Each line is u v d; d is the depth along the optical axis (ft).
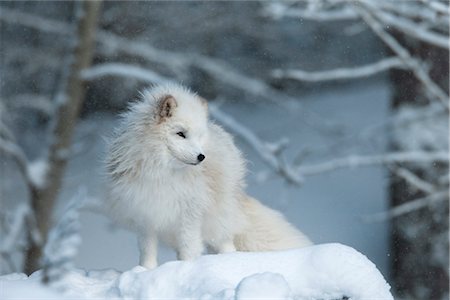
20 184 137.08
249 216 51.67
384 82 188.85
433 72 102.78
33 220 99.76
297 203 129.49
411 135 103.09
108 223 96.48
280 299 36.29
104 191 50.24
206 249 53.78
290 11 92.02
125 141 48.24
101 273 46.21
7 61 140.67
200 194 47.80
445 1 92.48
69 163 134.21
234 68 155.12
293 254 41.39
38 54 140.05
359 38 168.14
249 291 36.35
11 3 142.61
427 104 103.30
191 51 148.05
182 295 39.58
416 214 102.68
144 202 47.85
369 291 39.88
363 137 113.70
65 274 41.98
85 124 141.59
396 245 104.94
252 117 165.27
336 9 102.63
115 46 127.13
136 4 138.10
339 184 134.92
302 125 162.20
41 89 144.56
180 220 48.39
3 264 105.70
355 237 120.67
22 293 38.27
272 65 163.43
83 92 112.06
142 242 49.70
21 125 148.36
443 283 101.71
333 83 183.83
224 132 51.47
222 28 149.48
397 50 94.53
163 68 138.72
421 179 102.17
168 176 47.32
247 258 41.14
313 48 167.32
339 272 40.11
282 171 104.06
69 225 41.47
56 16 144.66
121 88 140.05
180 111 47.26
